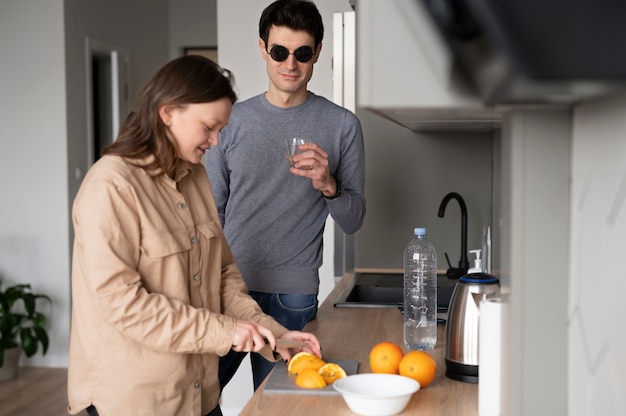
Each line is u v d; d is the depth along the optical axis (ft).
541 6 1.90
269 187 8.36
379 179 10.96
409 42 2.44
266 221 8.42
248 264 8.48
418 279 6.82
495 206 8.20
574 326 3.34
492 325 4.40
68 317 17.97
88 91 18.86
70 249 17.98
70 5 17.93
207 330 5.58
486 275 5.60
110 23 20.24
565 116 3.35
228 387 13.17
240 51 13.67
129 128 5.79
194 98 5.62
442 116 3.64
